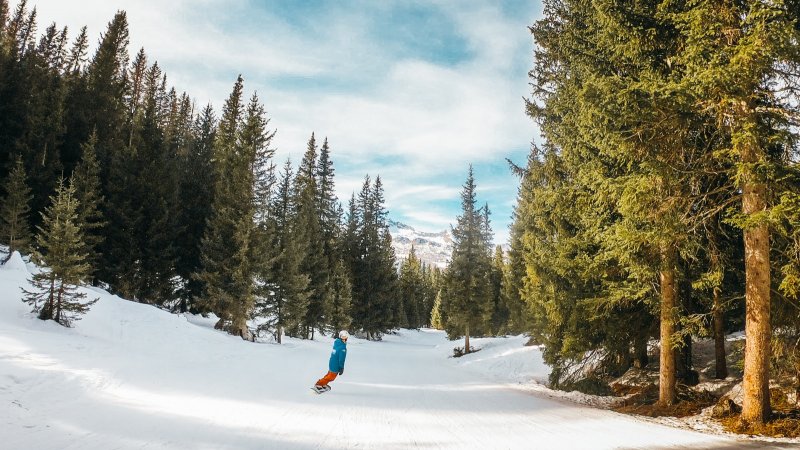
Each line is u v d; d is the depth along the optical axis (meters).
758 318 9.10
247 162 31.62
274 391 10.03
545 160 15.71
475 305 38.84
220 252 29.50
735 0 8.95
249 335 29.14
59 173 32.47
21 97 35.31
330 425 6.96
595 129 10.37
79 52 54.19
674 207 9.98
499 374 21.50
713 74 8.07
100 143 35.72
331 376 10.65
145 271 30.55
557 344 14.51
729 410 9.70
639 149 9.73
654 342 16.27
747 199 9.24
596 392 14.46
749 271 9.38
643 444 7.06
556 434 7.52
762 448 7.00
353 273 56.47
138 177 32.19
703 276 10.15
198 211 35.84
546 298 14.86
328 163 52.44
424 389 13.16
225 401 8.19
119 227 30.22
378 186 61.38
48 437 5.00
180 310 34.56
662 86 9.08
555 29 15.42
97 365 10.62
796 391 9.91
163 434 5.54
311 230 44.47
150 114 38.41
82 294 18.66
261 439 5.72
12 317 16.78
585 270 12.27
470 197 42.25
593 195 11.48
